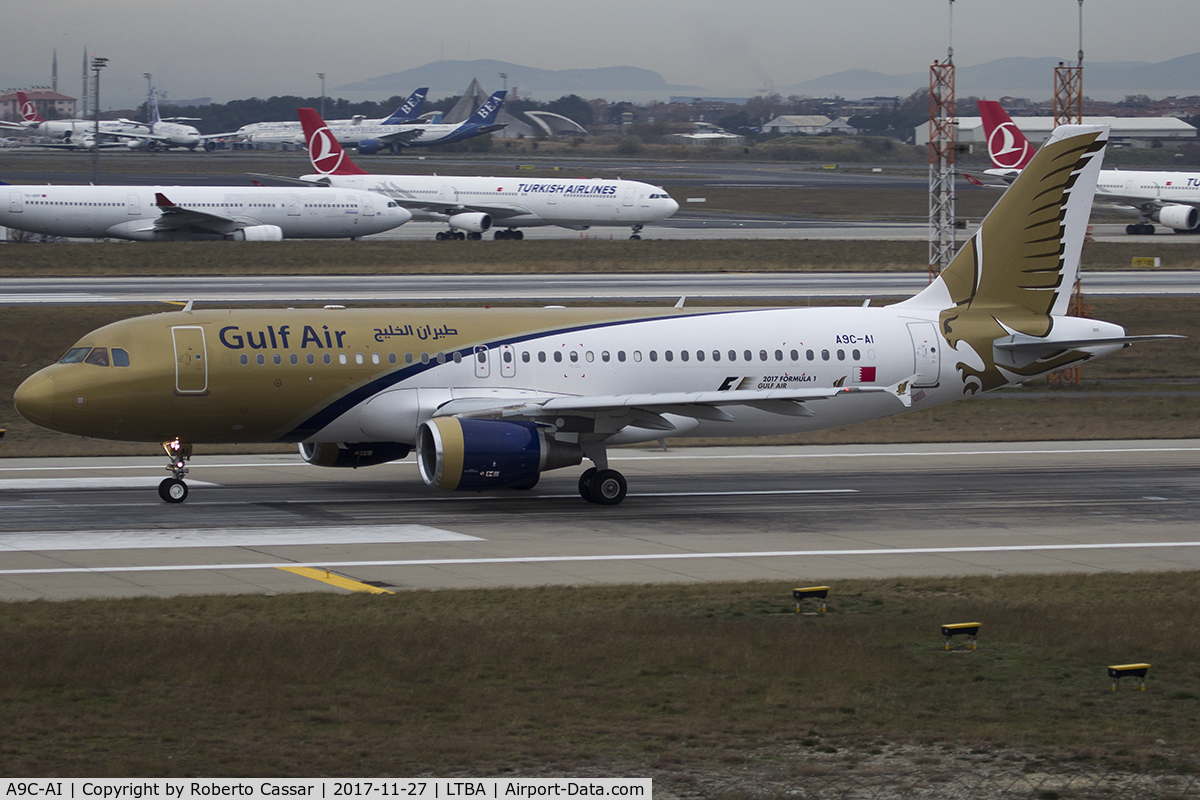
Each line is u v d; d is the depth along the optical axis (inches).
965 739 2423.7
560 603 3476.9
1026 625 3248.0
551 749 2338.8
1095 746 2396.7
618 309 5585.6
